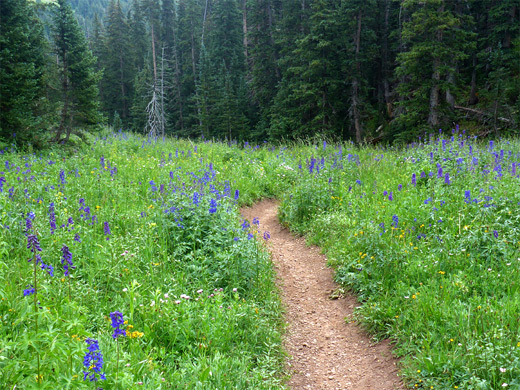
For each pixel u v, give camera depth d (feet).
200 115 136.56
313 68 95.04
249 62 155.43
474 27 102.06
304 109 100.73
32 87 49.24
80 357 11.85
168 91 172.65
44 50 53.06
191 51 177.78
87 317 16.25
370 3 93.97
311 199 37.47
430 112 78.48
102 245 22.89
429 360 16.61
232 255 22.99
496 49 95.86
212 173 42.09
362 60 94.27
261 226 38.04
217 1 156.56
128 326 16.30
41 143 50.08
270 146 74.90
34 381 10.76
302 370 18.65
